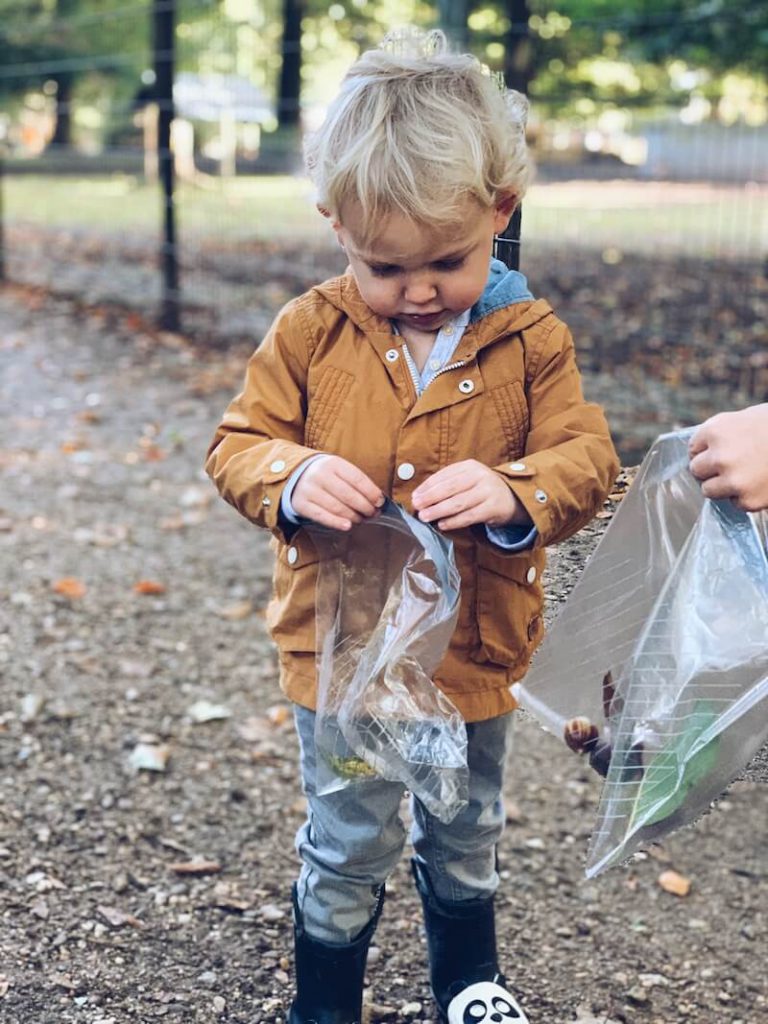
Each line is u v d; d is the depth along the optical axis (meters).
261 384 1.79
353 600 1.73
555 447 1.71
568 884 2.62
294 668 1.81
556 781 3.05
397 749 1.69
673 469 1.68
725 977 2.33
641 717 1.60
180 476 5.30
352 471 1.62
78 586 4.00
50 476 5.22
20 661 3.47
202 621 3.84
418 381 1.73
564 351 1.76
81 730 3.11
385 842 1.85
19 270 10.64
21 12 24.19
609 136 10.46
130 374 7.07
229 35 8.98
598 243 10.09
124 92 22.02
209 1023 2.10
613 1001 2.24
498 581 1.75
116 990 2.16
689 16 6.84
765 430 1.51
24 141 21.14
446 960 2.04
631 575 1.74
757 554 1.59
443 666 1.77
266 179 9.23
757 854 2.77
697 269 9.50
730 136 8.59
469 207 1.54
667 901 2.58
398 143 1.50
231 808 2.81
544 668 1.75
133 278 10.09
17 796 2.78
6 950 2.24
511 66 5.68
